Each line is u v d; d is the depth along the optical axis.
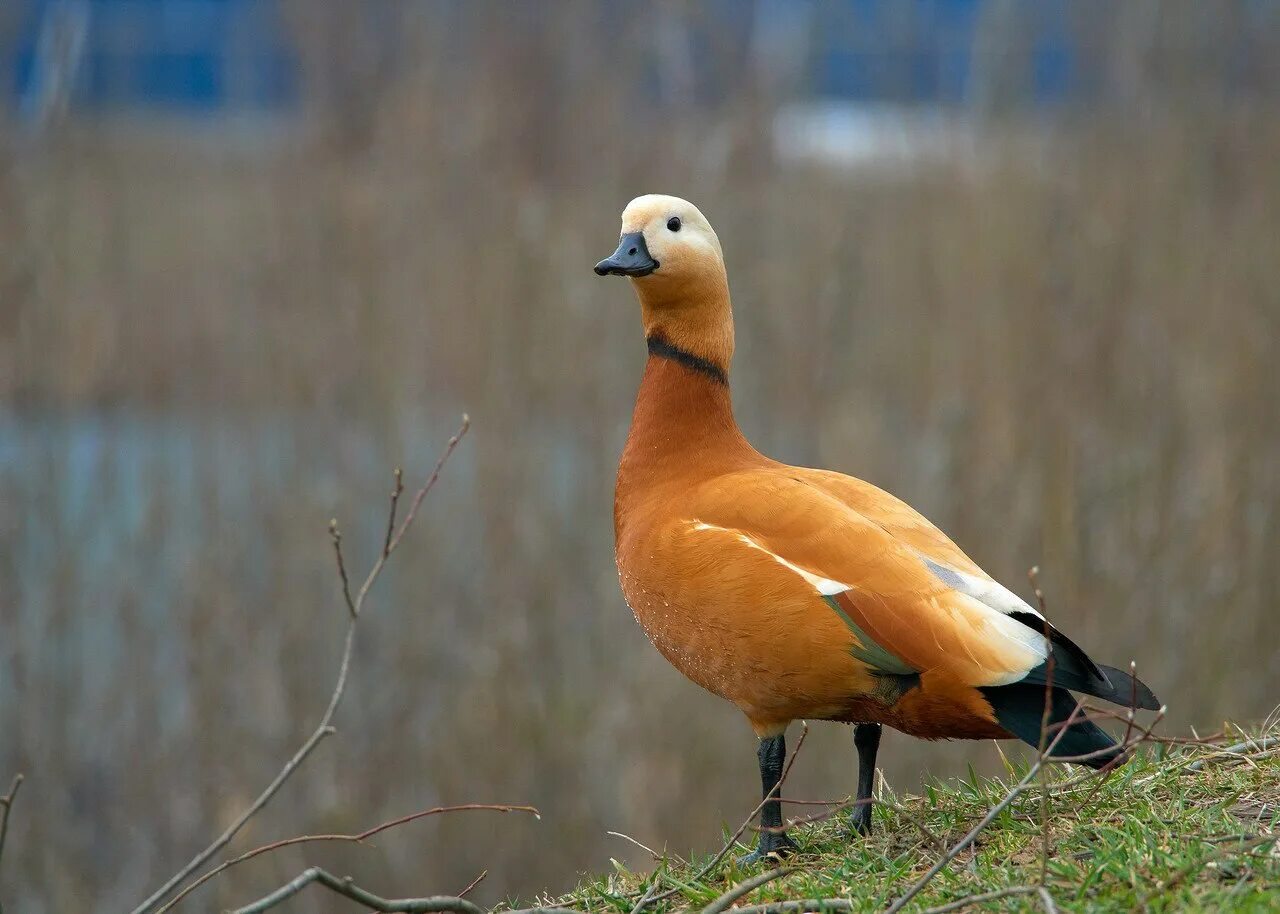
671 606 6.32
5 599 13.38
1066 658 5.80
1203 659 13.64
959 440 14.59
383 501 14.30
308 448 14.38
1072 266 15.94
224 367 15.46
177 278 16.39
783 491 6.29
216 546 13.78
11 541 13.53
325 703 13.53
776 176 16.67
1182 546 14.28
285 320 15.38
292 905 13.07
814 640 5.94
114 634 13.65
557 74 17.66
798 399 15.12
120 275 16.23
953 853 5.21
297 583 13.78
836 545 6.02
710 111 17.56
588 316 15.00
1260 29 18.38
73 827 13.16
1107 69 18.36
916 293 16.16
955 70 17.30
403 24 18.48
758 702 6.27
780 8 21.64
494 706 13.29
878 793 7.15
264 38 20.50
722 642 6.16
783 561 6.05
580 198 16.61
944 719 5.98
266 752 13.28
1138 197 16.98
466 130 17.25
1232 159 17.84
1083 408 15.24
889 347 16.00
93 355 15.43
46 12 19.34
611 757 13.28
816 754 12.93
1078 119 17.97
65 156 16.92
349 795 13.23
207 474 14.05
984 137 16.89
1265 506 14.49
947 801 6.82
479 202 16.30
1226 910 4.80
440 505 14.36
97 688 13.48
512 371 14.70
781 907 5.52
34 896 12.86
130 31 19.06
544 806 13.14
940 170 16.66
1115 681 5.89
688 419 6.92
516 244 15.55
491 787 13.12
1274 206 17.36
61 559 13.53
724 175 16.58
